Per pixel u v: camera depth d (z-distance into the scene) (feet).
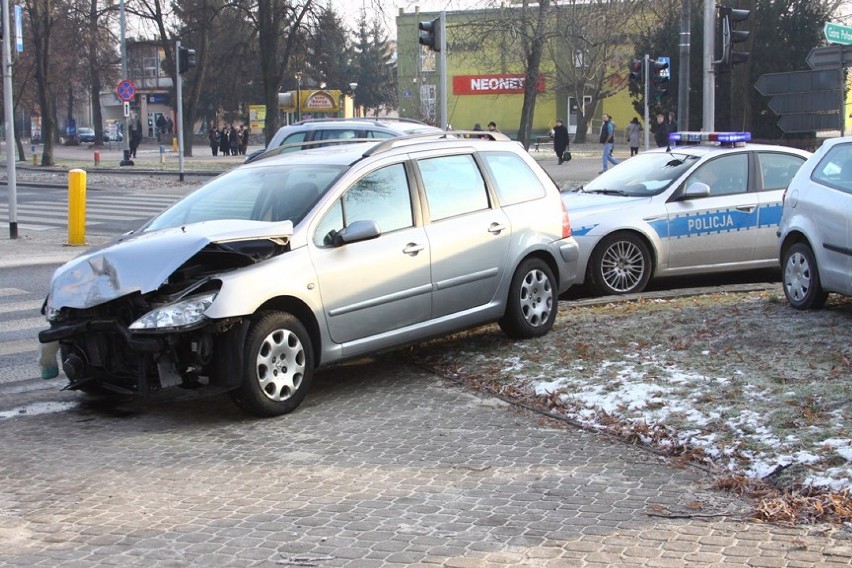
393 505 16.87
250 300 21.84
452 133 28.50
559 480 17.87
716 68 63.31
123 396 25.13
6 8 57.26
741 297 33.76
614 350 26.35
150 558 14.88
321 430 21.54
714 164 37.73
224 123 274.98
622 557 14.44
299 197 24.62
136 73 300.81
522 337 28.45
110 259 22.62
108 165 147.64
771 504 16.10
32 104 240.73
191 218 25.44
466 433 20.92
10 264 47.91
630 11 125.59
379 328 24.81
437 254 25.89
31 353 30.04
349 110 216.74
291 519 16.35
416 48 198.70
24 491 18.12
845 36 50.62
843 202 28.68
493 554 14.67
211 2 164.45
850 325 27.71
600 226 35.58
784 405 20.42
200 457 19.92
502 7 130.00
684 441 19.35
